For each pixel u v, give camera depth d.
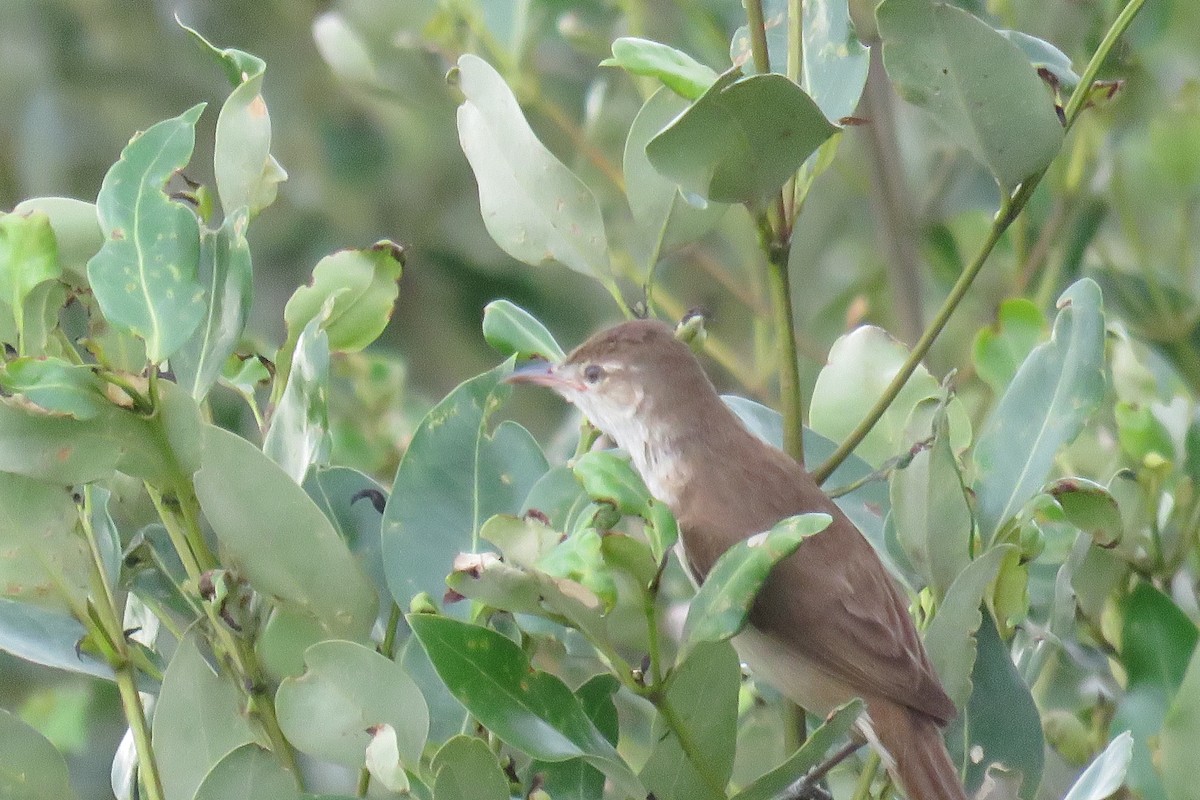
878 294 12.00
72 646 5.95
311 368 6.00
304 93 12.90
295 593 5.73
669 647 7.90
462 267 12.63
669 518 4.98
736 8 11.61
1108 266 10.05
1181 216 10.07
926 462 6.36
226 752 5.78
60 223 6.20
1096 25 10.19
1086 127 10.20
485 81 6.71
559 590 5.12
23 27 12.84
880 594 7.32
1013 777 6.47
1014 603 6.51
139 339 6.08
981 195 11.55
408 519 6.21
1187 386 9.77
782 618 7.31
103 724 10.68
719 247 12.66
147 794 5.60
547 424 11.98
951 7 5.89
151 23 13.04
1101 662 6.85
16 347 5.85
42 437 5.38
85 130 12.91
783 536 5.04
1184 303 9.95
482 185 6.79
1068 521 7.08
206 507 5.61
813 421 7.53
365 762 5.54
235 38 13.04
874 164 10.84
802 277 12.46
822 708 7.32
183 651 5.75
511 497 6.29
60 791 5.71
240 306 5.89
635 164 6.84
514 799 6.09
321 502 6.45
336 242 12.77
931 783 6.69
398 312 12.66
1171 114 9.98
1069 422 6.48
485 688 5.38
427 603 5.80
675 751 5.37
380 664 5.50
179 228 5.53
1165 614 6.69
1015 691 6.52
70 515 5.58
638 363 7.94
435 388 12.62
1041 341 7.65
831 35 6.68
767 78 5.55
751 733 7.68
